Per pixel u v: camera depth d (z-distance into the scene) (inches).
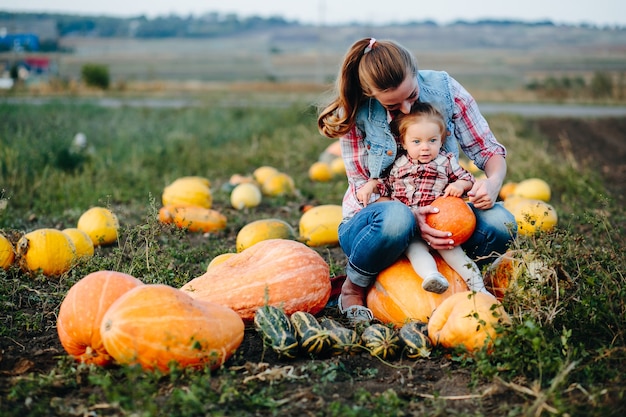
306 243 292.4
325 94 211.5
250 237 276.5
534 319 172.6
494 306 168.1
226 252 275.4
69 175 443.2
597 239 289.4
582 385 159.0
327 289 199.8
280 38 6934.1
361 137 208.1
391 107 197.8
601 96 1584.6
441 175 199.6
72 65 2869.1
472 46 5098.4
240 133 737.6
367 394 152.4
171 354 156.9
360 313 198.8
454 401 154.7
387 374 169.3
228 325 166.2
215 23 7539.4
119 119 876.6
